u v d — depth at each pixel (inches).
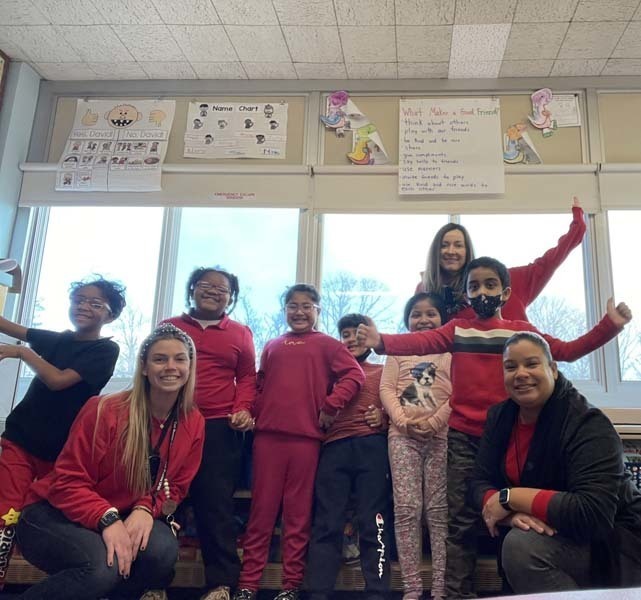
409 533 66.7
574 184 104.7
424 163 108.0
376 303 106.9
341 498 70.4
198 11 97.0
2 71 111.0
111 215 114.8
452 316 78.8
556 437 56.1
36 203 113.0
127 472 61.0
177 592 75.3
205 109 115.8
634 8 91.7
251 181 111.0
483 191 105.5
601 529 50.8
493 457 60.9
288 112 114.7
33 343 79.0
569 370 101.9
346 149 111.7
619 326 65.6
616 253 104.7
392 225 109.5
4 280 93.4
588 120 108.3
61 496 58.5
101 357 75.0
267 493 70.4
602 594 25.9
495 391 66.9
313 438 72.7
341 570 71.9
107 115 116.5
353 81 114.5
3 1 96.2
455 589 61.6
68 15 99.4
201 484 69.8
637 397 98.3
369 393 77.4
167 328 66.9
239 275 110.1
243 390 77.3
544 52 103.6
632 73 109.0
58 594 53.5
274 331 107.3
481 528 67.9
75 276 113.0
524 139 108.2
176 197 111.3
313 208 109.0
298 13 96.3
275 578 71.6
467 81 112.1
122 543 55.7
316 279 107.3
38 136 116.7
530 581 52.8
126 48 108.1
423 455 70.5
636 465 77.6
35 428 71.8
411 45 103.3
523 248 106.0
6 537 68.2
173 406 66.1
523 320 77.9
